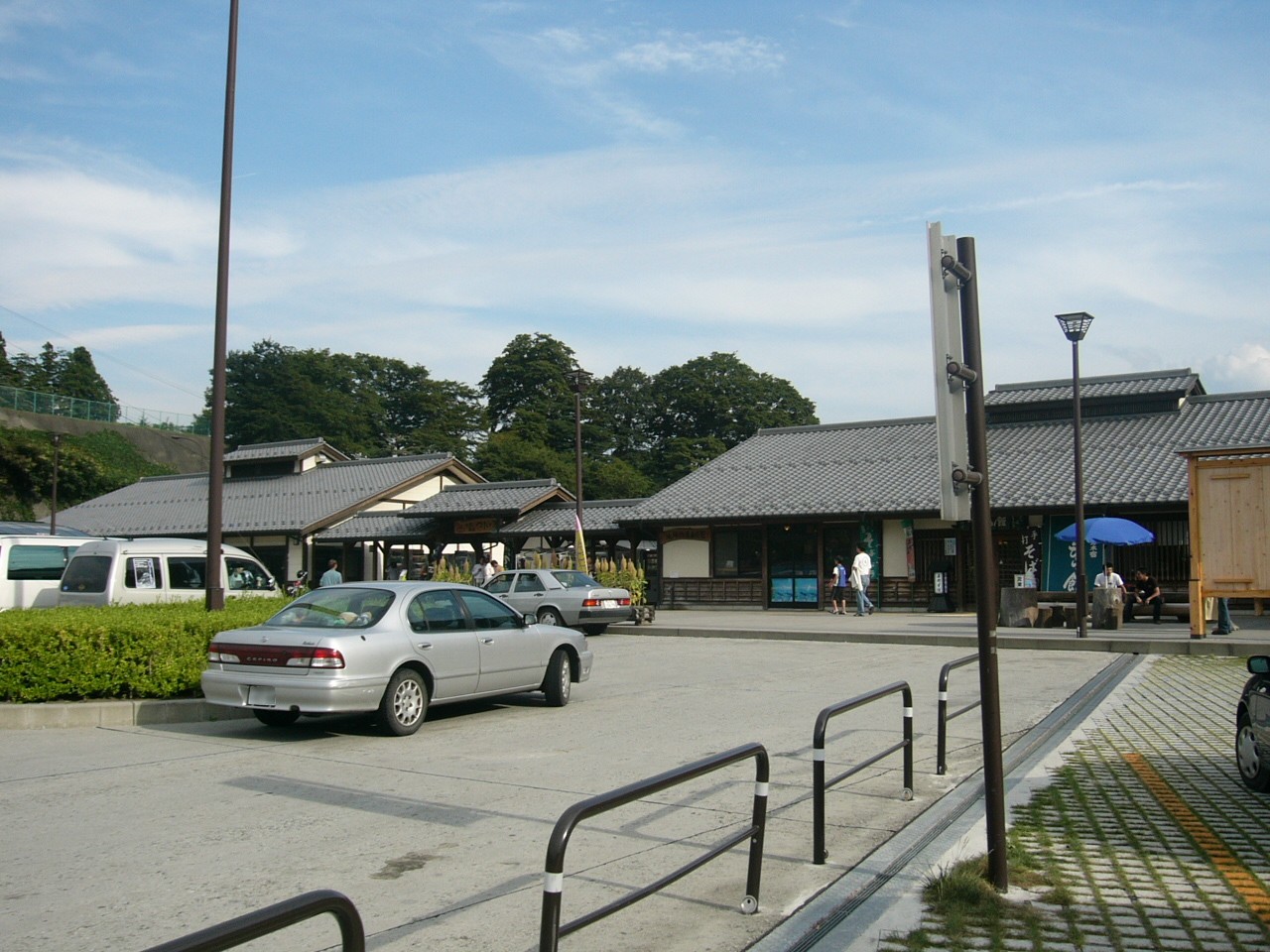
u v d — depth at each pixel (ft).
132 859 19.58
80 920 16.39
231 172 46.88
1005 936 15.61
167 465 213.66
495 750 30.58
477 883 18.39
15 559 59.98
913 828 22.00
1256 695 25.22
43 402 205.05
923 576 97.96
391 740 32.27
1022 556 92.99
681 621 90.02
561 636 39.93
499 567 107.55
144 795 24.70
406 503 139.23
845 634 71.82
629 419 246.88
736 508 105.40
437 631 34.76
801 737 32.86
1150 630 71.72
